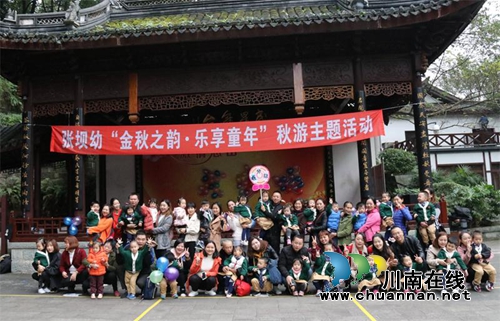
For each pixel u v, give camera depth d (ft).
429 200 36.58
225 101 44.98
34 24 47.50
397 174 75.82
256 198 56.70
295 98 44.16
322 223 35.50
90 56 45.44
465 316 23.22
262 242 31.30
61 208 79.51
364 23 39.19
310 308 25.81
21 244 43.01
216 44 43.93
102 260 30.19
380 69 44.68
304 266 29.99
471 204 65.41
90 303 28.43
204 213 35.86
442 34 43.24
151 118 60.70
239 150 42.37
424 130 43.73
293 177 57.21
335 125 41.91
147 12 53.26
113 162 57.93
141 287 29.84
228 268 30.22
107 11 51.90
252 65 44.96
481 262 29.60
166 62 45.44
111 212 36.88
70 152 43.14
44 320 24.02
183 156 57.93
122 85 45.68
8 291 33.19
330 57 44.73
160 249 33.42
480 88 97.50
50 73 46.65
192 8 53.06
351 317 23.45
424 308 25.30
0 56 44.19
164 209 33.83
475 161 97.96
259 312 25.02
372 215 34.68
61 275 32.73
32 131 46.44
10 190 81.97
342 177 56.95
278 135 42.32
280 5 51.88
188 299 29.27
